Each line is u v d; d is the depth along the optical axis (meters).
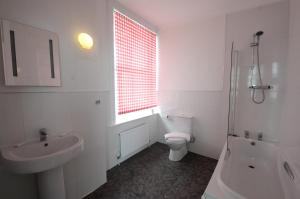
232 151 2.12
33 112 1.30
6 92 1.16
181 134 2.65
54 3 1.40
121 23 2.33
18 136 1.22
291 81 1.75
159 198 1.67
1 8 1.10
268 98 2.10
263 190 1.58
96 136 1.83
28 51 1.24
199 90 2.67
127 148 2.40
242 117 2.32
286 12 1.93
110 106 2.16
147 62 2.94
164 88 3.10
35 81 1.29
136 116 2.77
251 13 2.15
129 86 2.57
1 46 1.10
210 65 2.54
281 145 1.91
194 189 1.81
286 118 1.84
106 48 2.03
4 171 1.16
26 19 1.23
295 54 1.69
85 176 1.72
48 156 1.01
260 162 2.04
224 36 2.38
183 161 2.47
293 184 1.19
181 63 2.85
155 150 2.88
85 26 1.68
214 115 2.55
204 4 2.13
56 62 1.42
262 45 2.10
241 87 2.29
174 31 2.90
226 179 1.58
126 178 2.02
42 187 1.19
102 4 1.90
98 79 1.86
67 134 1.51
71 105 1.58
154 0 2.07
